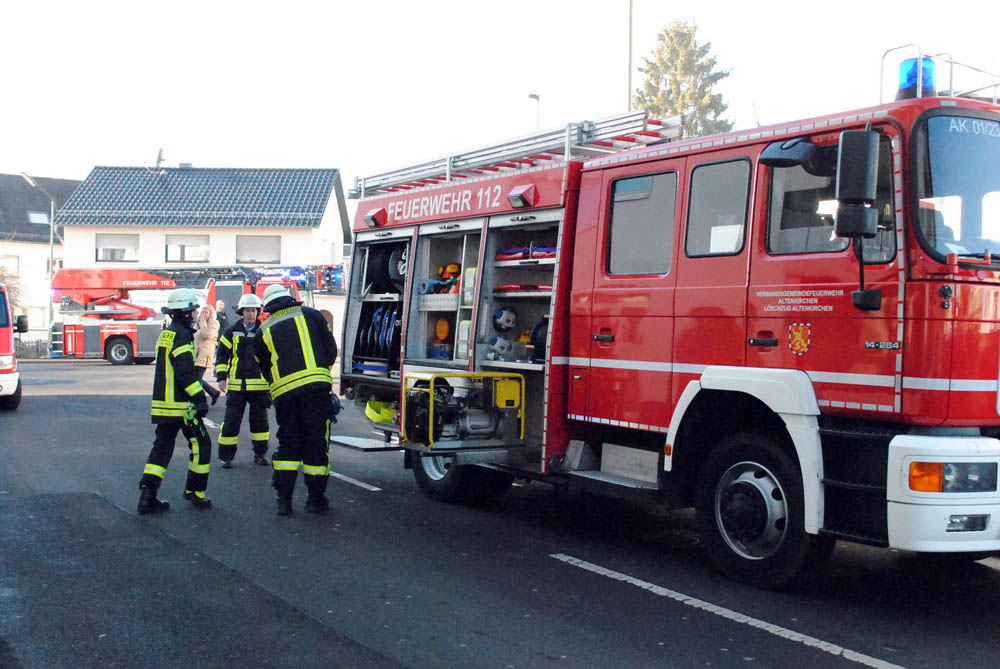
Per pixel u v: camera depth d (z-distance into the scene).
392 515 7.96
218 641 4.81
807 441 5.35
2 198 55.94
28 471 9.68
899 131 5.12
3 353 15.05
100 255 41.19
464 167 8.65
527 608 5.38
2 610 5.27
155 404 7.83
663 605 5.45
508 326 8.06
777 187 5.75
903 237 5.04
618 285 6.71
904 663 4.57
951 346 4.94
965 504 4.90
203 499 8.11
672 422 6.18
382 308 9.77
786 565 5.57
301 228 40.53
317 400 7.86
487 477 8.36
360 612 5.29
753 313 5.77
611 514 8.18
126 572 6.03
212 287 29.20
